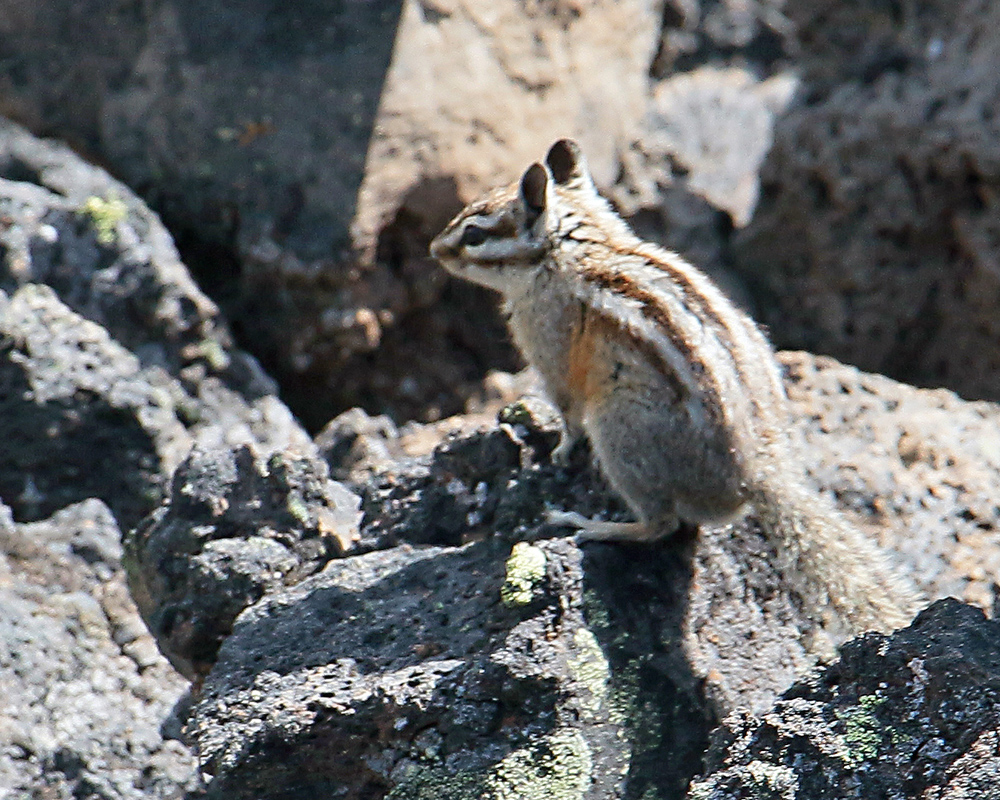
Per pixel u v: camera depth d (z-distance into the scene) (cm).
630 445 1034
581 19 1925
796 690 841
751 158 1998
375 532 1111
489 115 1803
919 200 1883
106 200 1639
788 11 2134
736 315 1070
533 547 988
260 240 1711
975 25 1975
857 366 1945
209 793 954
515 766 901
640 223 1955
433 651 967
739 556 1061
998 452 1245
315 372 1753
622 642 965
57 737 1152
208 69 1770
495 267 1138
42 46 1805
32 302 1486
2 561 1287
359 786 948
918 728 786
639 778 916
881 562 1038
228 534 1102
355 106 1748
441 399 1786
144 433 1454
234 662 988
